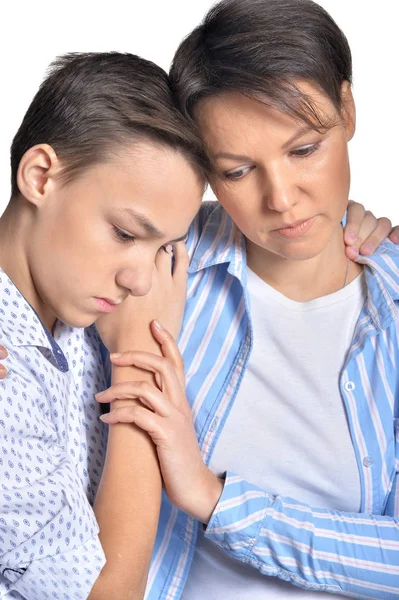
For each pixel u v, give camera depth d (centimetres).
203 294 185
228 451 183
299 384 181
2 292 150
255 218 161
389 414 179
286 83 151
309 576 171
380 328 176
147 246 148
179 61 158
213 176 154
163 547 182
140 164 144
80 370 166
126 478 159
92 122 145
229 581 182
